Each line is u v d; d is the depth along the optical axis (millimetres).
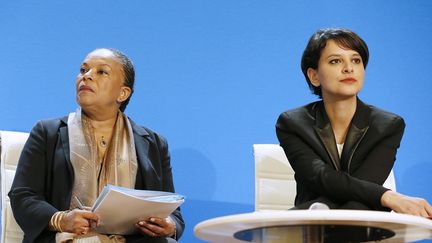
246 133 6000
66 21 5965
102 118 4746
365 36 6199
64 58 5922
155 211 4020
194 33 6082
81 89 4648
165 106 5961
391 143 4273
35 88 5859
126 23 6027
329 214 2793
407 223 2842
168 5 6090
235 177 5945
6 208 4715
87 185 4430
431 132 6125
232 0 6152
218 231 3189
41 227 4148
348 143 4242
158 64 6008
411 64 6203
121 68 4816
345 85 4234
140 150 4719
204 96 6020
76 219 3963
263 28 6137
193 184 5902
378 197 3787
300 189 4395
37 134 4598
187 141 5941
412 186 6039
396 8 6258
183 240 5828
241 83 6062
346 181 3924
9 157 4824
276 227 3018
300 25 6164
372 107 4445
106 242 4098
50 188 4492
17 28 5906
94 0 6008
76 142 4531
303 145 4301
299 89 6090
